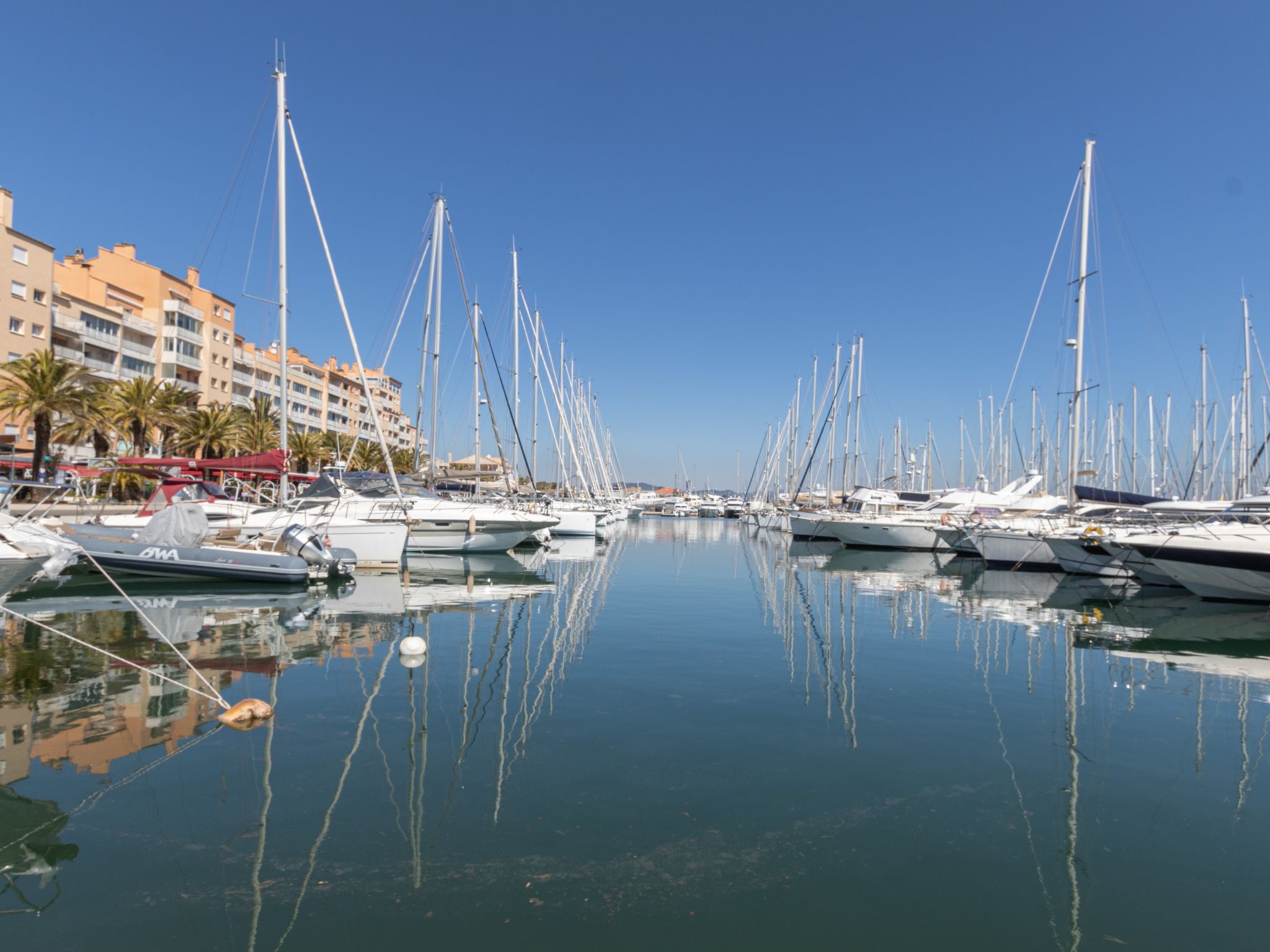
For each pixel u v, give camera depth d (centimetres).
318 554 2041
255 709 876
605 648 1373
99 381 4150
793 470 7188
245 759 757
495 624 1556
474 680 1091
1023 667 1281
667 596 2156
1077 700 1073
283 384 2345
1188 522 2448
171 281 6222
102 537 1897
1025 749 859
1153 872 580
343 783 704
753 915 507
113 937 463
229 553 1891
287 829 608
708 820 652
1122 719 981
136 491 4125
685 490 13975
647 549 4319
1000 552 3022
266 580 1923
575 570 2805
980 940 486
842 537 4303
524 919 493
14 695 946
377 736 836
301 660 1173
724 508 11525
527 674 1141
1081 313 2688
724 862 579
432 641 1359
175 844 580
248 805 651
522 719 918
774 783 740
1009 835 638
